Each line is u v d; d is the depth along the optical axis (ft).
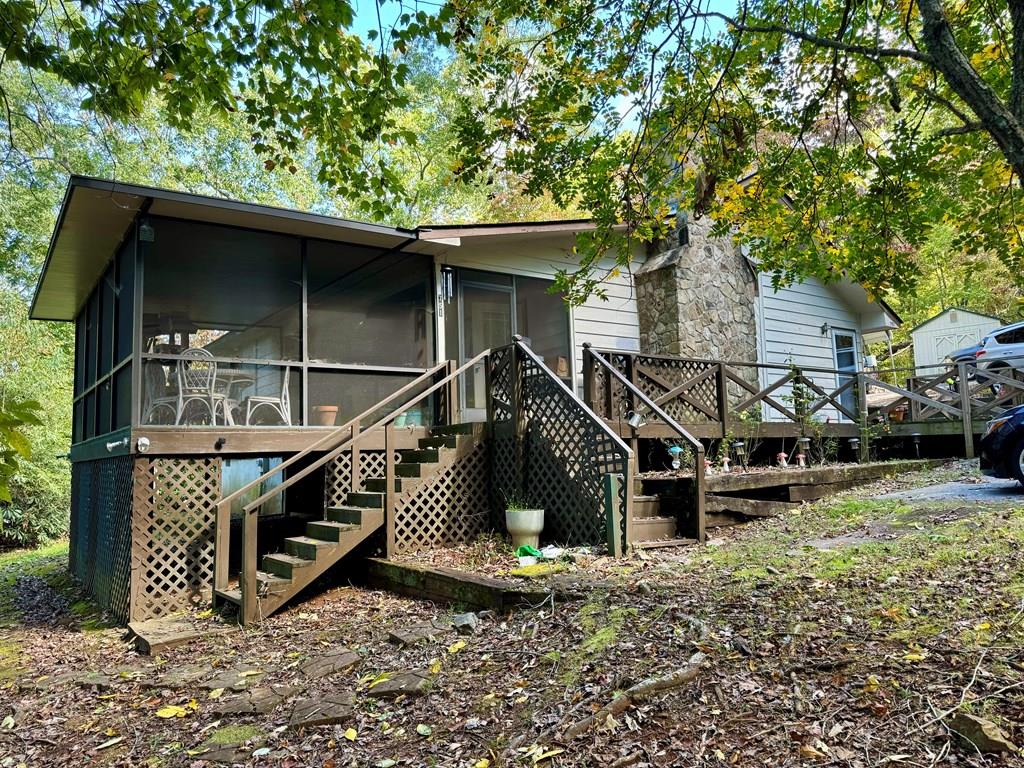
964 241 18.52
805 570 14.60
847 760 7.67
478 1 14.74
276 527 27.61
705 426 28.76
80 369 35.91
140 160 52.26
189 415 22.82
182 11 13.71
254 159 60.85
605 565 17.60
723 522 22.12
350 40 14.93
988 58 15.37
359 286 27.32
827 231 17.16
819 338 45.06
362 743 10.44
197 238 24.04
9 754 11.94
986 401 41.24
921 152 14.93
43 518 50.72
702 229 36.78
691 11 13.19
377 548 22.00
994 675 8.65
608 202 16.98
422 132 66.59
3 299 48.80
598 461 20.35
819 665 9.71
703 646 10.96
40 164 46.39
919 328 66.54
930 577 12.87
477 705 10.98
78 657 18.02
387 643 14.97
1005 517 17.53
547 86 15.62
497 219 64.80
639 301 36.65
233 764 10.36
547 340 32.73
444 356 29.17
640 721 9.35
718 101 16.14
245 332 24.67
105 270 28.40
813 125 16.29
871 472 28.60
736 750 8.27
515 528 20.88
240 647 16.56
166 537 21.57
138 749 11.46
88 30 13.73
